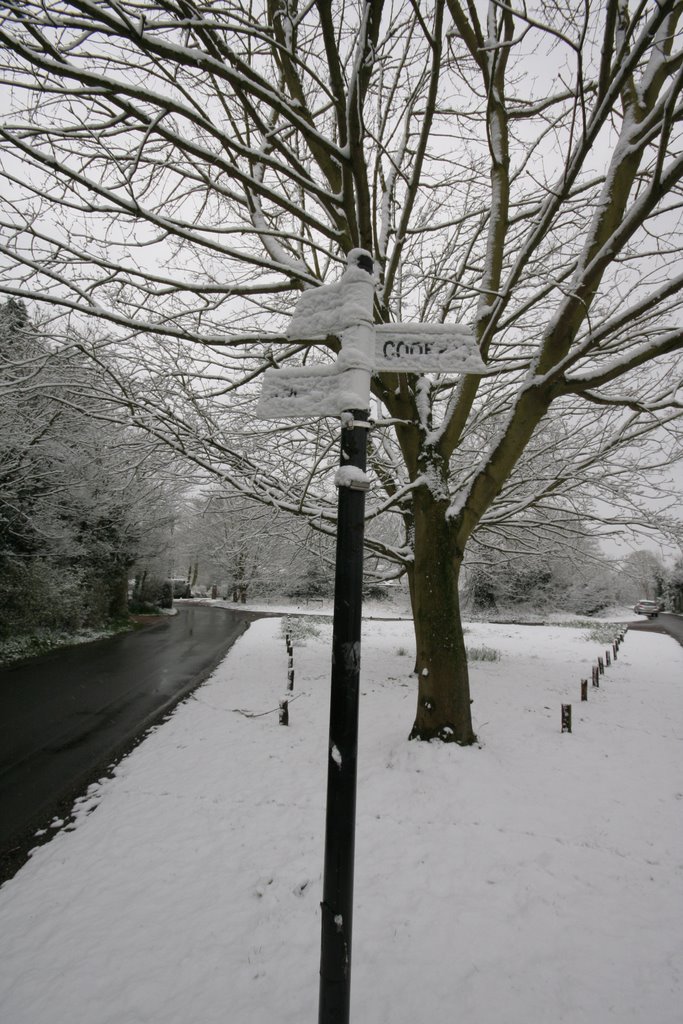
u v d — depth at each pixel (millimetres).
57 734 7742
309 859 4082
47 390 8742
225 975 2961
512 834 4445
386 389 6602
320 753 6383
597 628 23703
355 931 3293
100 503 15453
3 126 4188
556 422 10078
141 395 7020
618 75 3828
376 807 4918
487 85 5586
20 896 3756
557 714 8391
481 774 5488
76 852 4324
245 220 7387
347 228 5160
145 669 12961
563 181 4449
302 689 10008
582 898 3643
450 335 2182
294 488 8852
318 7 3561
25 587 15172
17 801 5441
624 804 5066
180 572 64000
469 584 29078
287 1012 2709
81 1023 2672
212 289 5395
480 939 3234
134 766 6262
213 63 3818
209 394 6707
